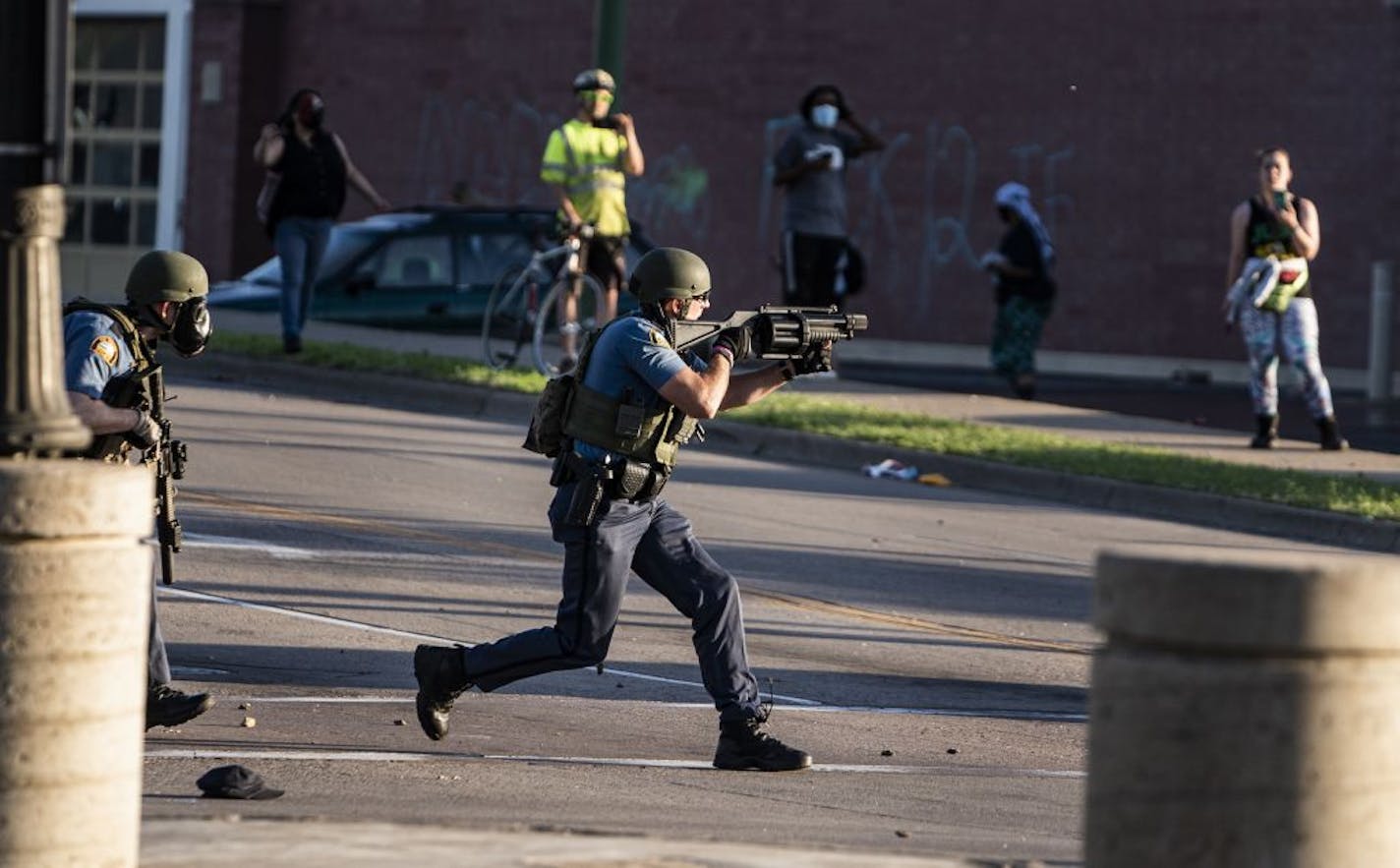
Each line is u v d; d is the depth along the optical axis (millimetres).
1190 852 15656
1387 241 103188
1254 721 15477
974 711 36188
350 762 29500
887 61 115938
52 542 17703
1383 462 70562
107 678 18016
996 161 113188
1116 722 15961
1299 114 105375
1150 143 109250
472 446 64312
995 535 56094
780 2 119000
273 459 58562
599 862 21109
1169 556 15797
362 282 88062
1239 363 107438
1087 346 111062
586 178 75062
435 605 41875
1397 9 102688
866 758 32219
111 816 18141
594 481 30172
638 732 33250
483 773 29344
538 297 77625
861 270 84000
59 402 18719
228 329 84562
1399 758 15625
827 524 55656
